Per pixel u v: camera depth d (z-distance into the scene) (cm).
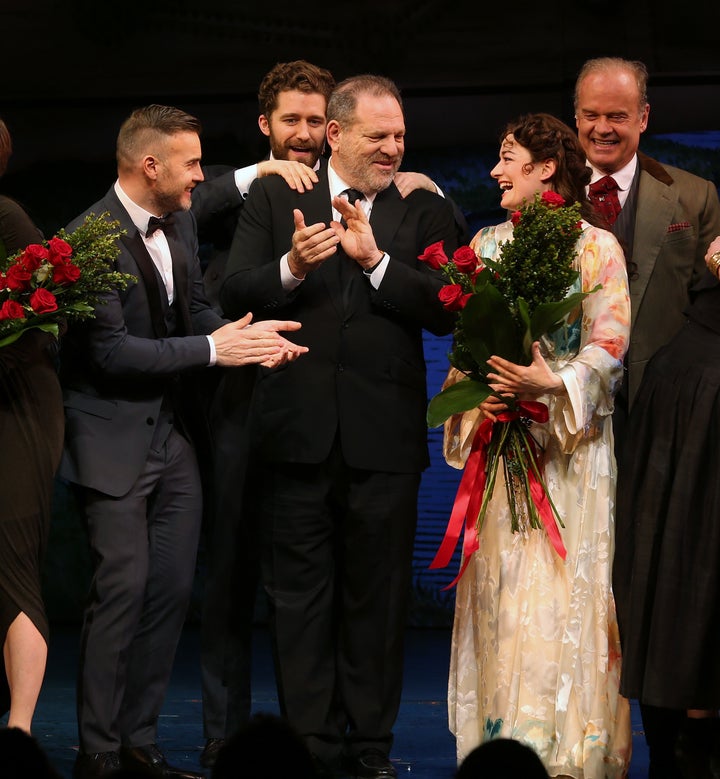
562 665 622
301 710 667
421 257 637
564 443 625
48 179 1245
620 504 644
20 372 621
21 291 604
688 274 751
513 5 1161
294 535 672
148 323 684
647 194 756
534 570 630
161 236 700
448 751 728
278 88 772
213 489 723
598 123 754
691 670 595
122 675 657
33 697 609
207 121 1213
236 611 725
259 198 703
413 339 684
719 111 1166
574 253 626
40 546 625
